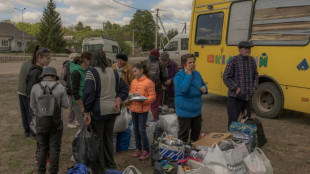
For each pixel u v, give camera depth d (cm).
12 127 623
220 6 816
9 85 1291
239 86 502
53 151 359
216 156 329
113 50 2473
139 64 454
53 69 374
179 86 416
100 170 364
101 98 351
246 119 507
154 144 418
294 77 641
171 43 1706
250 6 734
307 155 479
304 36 621
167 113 557
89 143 335
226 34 795
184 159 369
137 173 283
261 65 712
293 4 642
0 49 6544
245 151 372
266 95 724
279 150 501
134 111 443
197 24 895
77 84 400
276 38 676
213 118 725
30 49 5656
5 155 462
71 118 626
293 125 656
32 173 399
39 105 348
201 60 884
